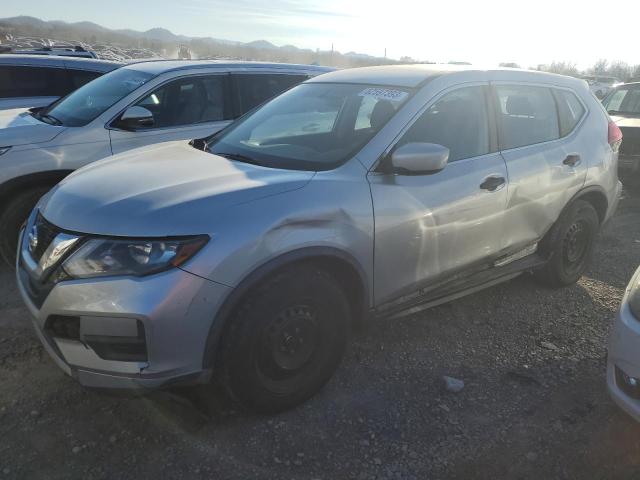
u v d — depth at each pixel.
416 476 2.42
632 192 7.89
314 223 2.61
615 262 5.12
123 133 4.95
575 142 4.16
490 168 3.46
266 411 2.71
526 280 4.60
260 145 3.35
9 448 2.49
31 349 3.30
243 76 5.86
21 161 4.39
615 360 2.57
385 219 2.89
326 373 2.89
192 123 5.43
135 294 2.23
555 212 4.02
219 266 2.33
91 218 2.41
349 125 3.26
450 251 3.31
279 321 2.59
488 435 2.69
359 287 2.91
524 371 3.25
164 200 2.45
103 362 2.32
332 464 2.48
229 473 2.40
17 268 2.76
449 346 3.51
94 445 2.53
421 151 2.80
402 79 3.43
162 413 2.75
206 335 2.37
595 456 2.55
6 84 7.22
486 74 3.65
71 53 13.64
